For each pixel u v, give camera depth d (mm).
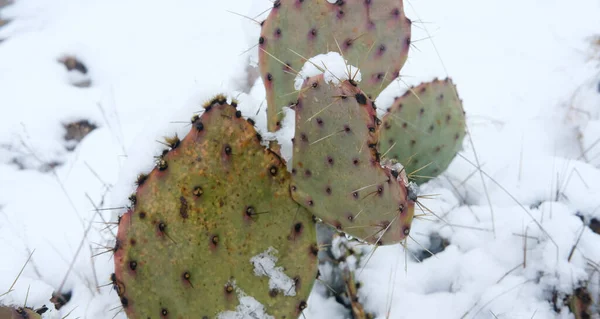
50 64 1279
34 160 1090
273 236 755
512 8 1494
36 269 912
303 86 731
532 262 880
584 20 1413
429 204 965
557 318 843
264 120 760
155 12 1493
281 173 752
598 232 919
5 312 703
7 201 1019
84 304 868
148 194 732
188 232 742
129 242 734
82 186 1046
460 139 986
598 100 1146
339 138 719
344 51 804
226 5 1521
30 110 1154
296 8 792
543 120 1135
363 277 897
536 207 954
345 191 726
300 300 763
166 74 1269
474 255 903
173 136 737
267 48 792
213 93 744
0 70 1260
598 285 844
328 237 914
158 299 743
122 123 1152
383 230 717
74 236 967
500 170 1024
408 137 935
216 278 751
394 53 817
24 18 1457
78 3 1530
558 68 1260
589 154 1072
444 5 1521
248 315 757
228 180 744
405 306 869
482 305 857
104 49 1340
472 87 1232
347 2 798
